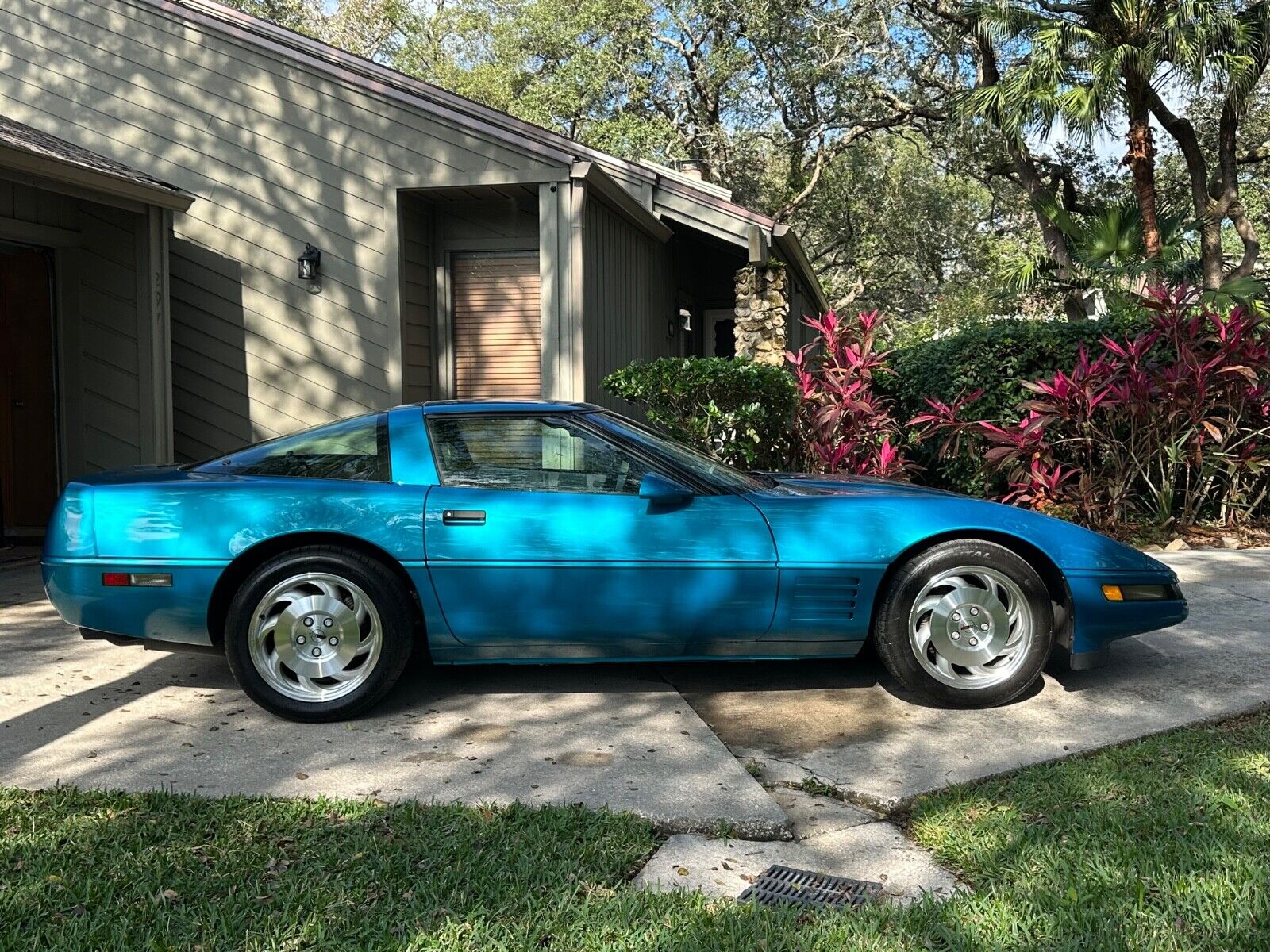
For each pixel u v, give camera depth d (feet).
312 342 31.76
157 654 16.96
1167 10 56.85
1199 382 26.05
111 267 29.81
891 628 13.91
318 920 8.21
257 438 32.17
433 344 33.91
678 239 46.39
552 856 9.49
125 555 13.50
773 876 9.33
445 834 9.95
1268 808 10.27
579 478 14.08
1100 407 27.14
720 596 13.66
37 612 20.06
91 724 13.44
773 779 11.73
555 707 14.24
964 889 9.00
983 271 111.04
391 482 14.01
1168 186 86.79
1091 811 10.29
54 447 29.76
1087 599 13.93
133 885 8.84
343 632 13.64
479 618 13.66
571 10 94.27
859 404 28.19
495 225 33.40
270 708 13.52
